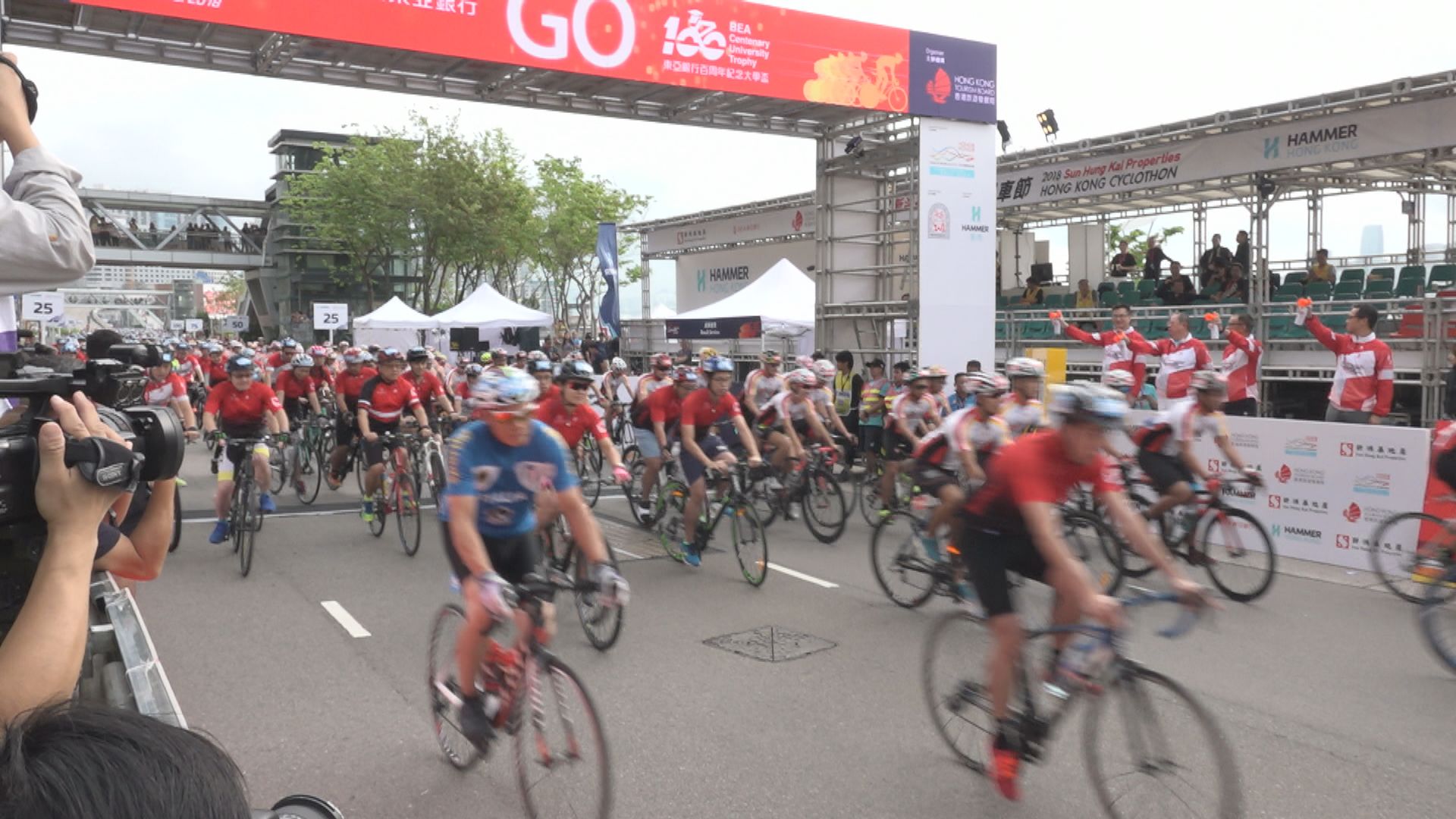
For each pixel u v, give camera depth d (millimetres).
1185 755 3229
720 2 11602
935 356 13586
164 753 761
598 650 5789
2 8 3906
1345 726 4547
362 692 5078
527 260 42750
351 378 10680
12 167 1304
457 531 3758
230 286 95312
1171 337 11938
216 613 6605
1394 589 7039
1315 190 16516
